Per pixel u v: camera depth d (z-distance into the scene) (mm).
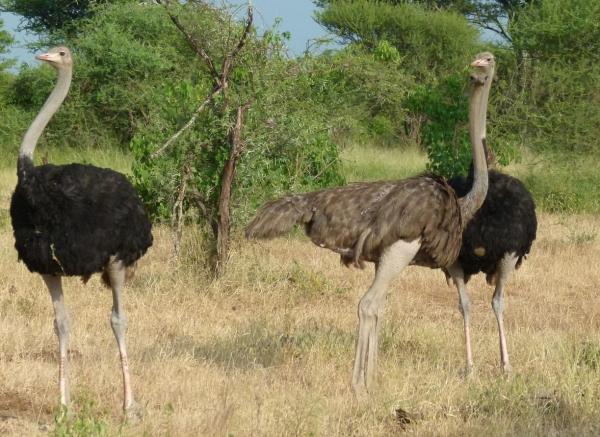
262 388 9969
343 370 11188
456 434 8602
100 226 9195
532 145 30734
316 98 17328
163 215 17656
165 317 13469
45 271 9188
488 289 17125
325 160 19938
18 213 9109
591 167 29953
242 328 13031
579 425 8938
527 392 9836
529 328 13789
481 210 11180
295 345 11984
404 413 9156
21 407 9219
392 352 12016
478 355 12258
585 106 30547
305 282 16016
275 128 16109
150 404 9367
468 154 23906
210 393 9797
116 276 9508
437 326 13664
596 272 18750
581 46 33281
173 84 16734
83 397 9312
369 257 10109
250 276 15945
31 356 11062
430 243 10055
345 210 10055
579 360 11219
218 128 15812
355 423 8914
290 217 10227
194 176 16141
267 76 15922
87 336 12109
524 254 11828
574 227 24078
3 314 13109
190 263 16188
